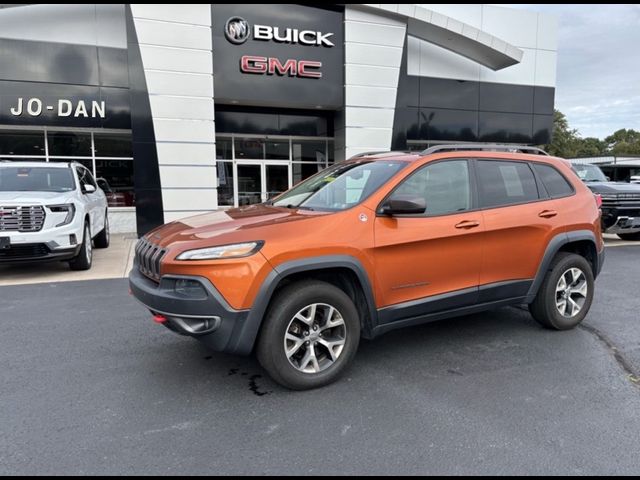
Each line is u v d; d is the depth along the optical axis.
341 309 3.66
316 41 14.25
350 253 3.62
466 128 17.11
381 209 3.82
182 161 12.91
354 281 3.77
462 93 16.95
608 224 10.89
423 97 16.47
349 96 14.62
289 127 15.49
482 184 4.40
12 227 7.24
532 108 17.95
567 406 3.36
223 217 4.11
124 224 14.09
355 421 3.15
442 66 16.66
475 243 4.21
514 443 2.89
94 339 4.75
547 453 2.79
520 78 17.70
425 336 4.80
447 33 15.43
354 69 14.58
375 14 14.62
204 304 3.25
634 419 3.18
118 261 9.45
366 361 4.16
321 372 3.62
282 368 3.47
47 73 12.33
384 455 2.77
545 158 4.95
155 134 12.63
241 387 3.66
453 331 4.95
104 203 10.95
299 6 13.99
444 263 4.07
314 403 3.40
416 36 16.03
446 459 2.73
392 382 3.74
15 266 8.94
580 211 4.90
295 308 3.47
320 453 2.79
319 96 14.48
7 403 3.40
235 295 3.28
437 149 4.39
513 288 4.50
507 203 4.49
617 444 2.89
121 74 12.89
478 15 16.91
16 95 12.14
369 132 14.95
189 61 12.76
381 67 14.85
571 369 3.99
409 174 4.02
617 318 5.41
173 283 3.37
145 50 12.38
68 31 12.60
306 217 3.68
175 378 3.82
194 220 4.20
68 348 4.50
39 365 4.09
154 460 2.72
